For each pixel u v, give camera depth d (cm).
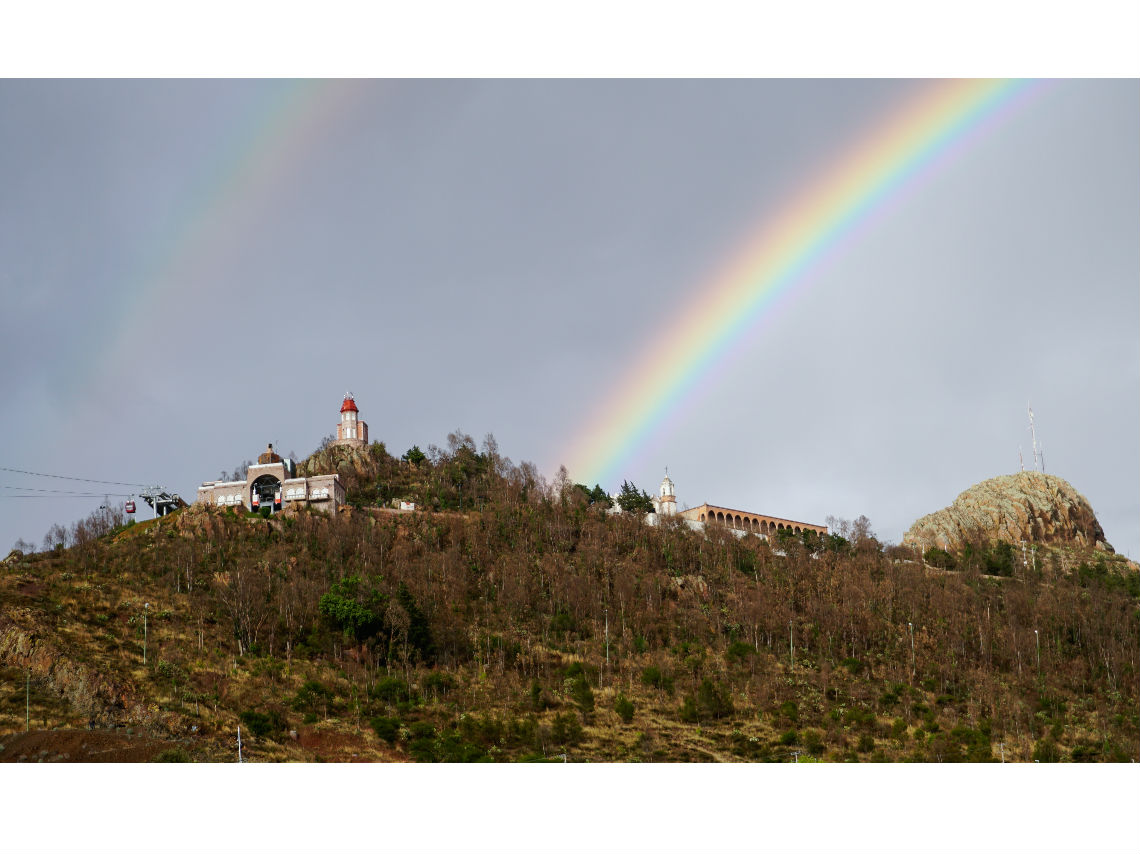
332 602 16638
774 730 15375
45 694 13438
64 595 16488
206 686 14375
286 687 14775
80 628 15300
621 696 15775
